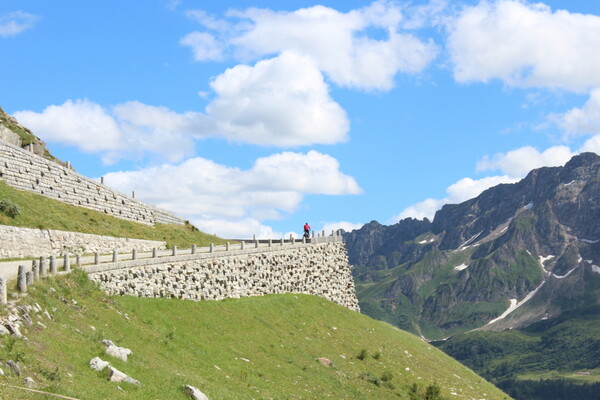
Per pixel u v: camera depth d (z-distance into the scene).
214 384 38.81
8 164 71.06
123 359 34.53
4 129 85.31
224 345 50.06
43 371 27.89
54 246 63.41
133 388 30.91
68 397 26.16
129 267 50.38
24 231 59.19
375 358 66.12
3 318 30.89
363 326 79.38
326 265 95.19
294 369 51.75
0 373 26.00
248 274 70.69
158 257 55.00
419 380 64.06
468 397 63.97
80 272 43.81
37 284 37.47
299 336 62.88
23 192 72.00
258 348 53.31
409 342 82.06
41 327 33.00
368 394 52.84
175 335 45.56
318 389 48.81
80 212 79.25
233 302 63.69
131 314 45.19
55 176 77.94
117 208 88.75
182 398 32.84
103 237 72.44
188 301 56.25
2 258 54.91
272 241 88.25
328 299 92.81
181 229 101.44
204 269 61.41
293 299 75.44
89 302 41.84
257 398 40.44
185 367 40.03
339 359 60.38
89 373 30.33
